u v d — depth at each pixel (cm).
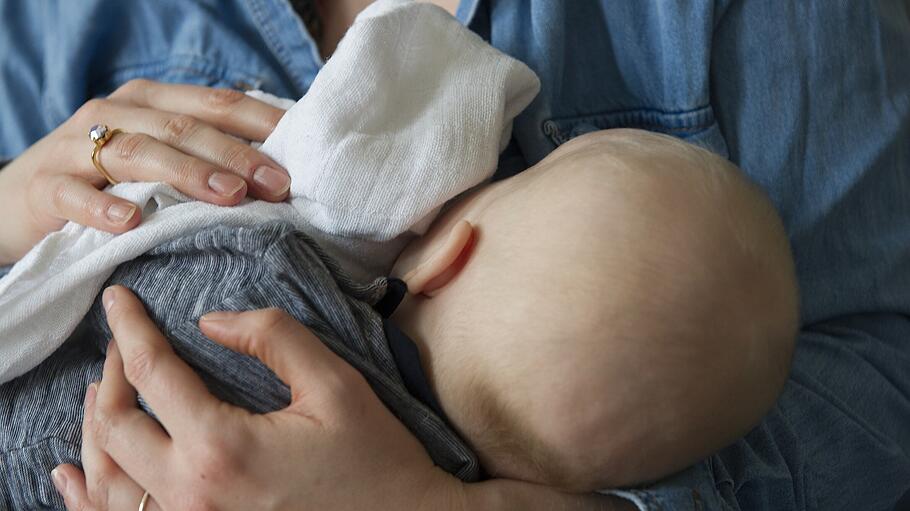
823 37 85
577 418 56
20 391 67
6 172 92
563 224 58
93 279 67
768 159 85
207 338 61
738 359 57
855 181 85
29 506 66
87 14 107
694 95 85
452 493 58
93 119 86
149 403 57
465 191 72
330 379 57
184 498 55
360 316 63
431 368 62
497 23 90
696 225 57
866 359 89
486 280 59
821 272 87
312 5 105
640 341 55
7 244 89
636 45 88
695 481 65
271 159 74
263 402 60
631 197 58
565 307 56
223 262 63
